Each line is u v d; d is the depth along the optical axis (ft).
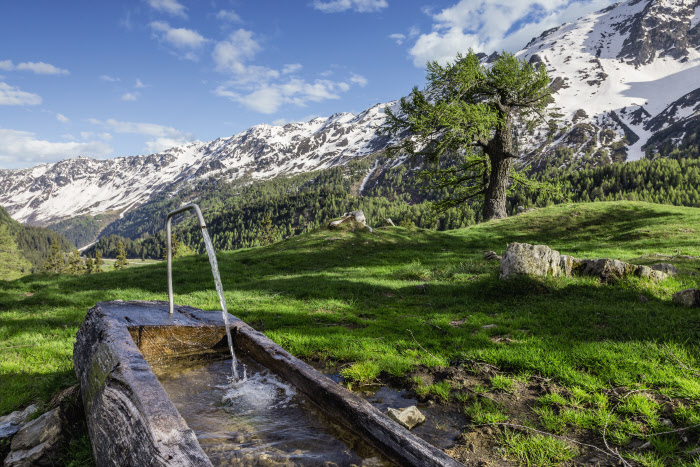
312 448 8.70
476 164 100.68
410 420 12.93
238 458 8.27
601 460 10.86
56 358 20.31
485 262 51.08
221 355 14.92
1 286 50.90
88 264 325.83
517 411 13.78
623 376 15.37
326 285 42.04
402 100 88.63
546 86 88.12
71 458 11.32
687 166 461.37
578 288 31.94
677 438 11.41
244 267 62.64
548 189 99.91
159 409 8.20
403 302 34.01
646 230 69.82
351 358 19.35
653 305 26.45
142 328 13.88
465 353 19.10
